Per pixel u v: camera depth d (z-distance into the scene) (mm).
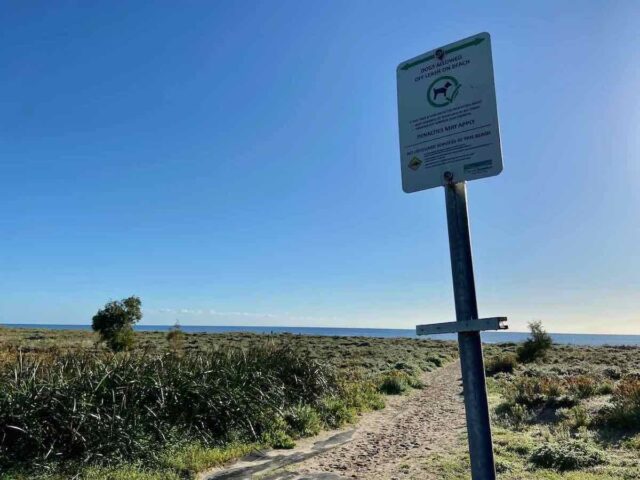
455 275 2434
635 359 27906
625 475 5969
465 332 2357
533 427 9609
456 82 2551
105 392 7645
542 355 27219
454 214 2490
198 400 8547
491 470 2221
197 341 39594
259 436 8781
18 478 5945
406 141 2686
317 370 12430
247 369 10414
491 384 17594
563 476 6004
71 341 31578
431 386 18391
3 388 7023
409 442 9125
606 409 9859
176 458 7102
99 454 6676
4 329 56656
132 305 24922
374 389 15391
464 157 2477
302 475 6836
